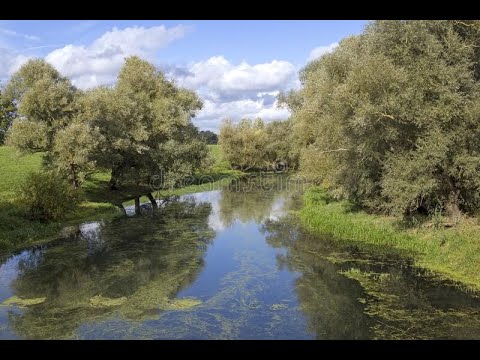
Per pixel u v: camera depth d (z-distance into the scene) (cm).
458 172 1633
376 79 1647
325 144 2267
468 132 1555
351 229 2034
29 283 1464
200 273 1562
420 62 1625
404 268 1523
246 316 1178
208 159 4344
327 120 2202
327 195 2998
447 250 1583
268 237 2119
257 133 6162
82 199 2947
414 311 1153
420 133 1670
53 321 1159
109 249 1911
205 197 3669
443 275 1434
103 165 2984
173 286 1427
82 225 2436
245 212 2894
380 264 1584
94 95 3070
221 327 1112
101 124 3023
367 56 1772
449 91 1541
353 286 1367
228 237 2144
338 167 2239
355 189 2158
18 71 2941
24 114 2791
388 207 1958
